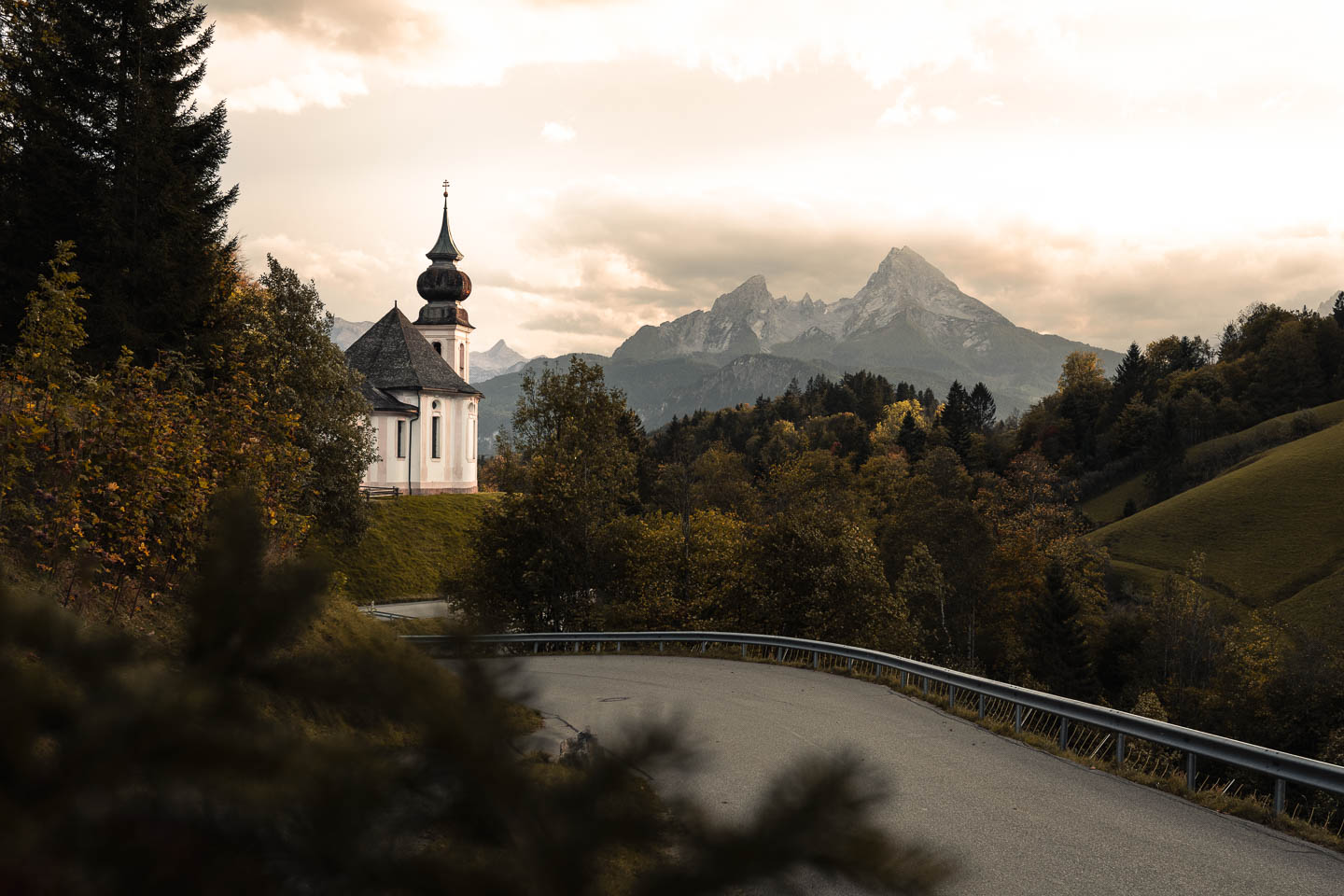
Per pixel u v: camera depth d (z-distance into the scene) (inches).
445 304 3998.5
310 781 30.9
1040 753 554.6
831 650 971.3
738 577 1481.3
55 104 1096.2
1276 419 4894.2
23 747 28.1
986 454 5231.3
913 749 549.6
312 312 1466.5
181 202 1140.5
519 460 2262.6
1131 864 342.6
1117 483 5064.0
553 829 34.9
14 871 26.2
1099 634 2534.5
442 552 2495.1
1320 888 323.6
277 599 35.6
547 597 1670.8
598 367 1937.7
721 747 522.9
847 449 5841.5
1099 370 6230.3
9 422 396.5
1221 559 3314.5
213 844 29.3
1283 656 1952.5
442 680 37.1
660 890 34.4
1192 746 465.4
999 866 336.2
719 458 3422.7
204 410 708.0
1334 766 386.9
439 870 32.3
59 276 493.7
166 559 474.0
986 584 2422.5
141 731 29.3
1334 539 3193.9
